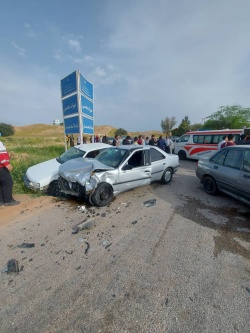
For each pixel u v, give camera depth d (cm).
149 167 505
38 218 360
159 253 256
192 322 163
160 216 368
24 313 173
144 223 340
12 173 603
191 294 192
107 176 413
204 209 402
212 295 191
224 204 430
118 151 494
